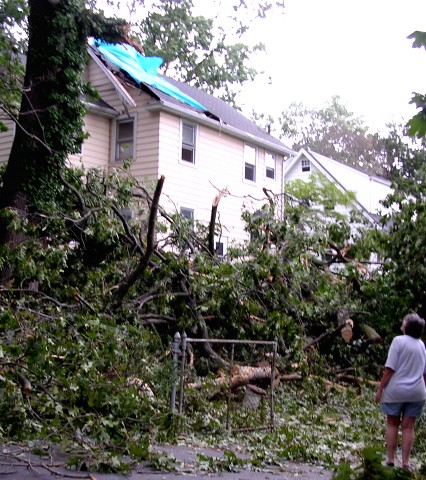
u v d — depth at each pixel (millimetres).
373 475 3732
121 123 20312
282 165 25188
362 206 25703
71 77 13008
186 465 5602
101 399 6270
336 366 12242
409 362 5996
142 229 11852
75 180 12047
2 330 7086
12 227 10625
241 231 22422
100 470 5078
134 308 10234
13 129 18953
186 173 20344
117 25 13562
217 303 10477
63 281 10930
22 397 5992
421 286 12023
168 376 7254
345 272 13461
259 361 10391
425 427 8023
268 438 7211
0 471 4848
